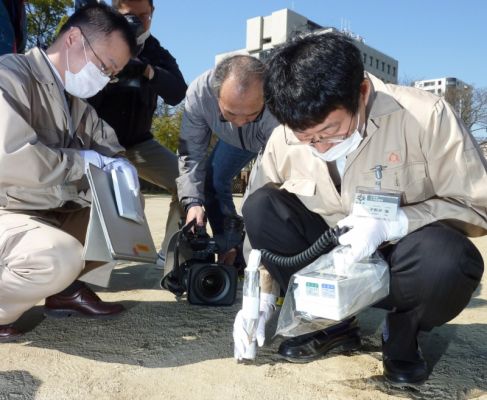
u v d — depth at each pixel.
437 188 1.71
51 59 2.17
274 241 1.89
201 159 2.78
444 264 1.52
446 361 1.88
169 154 3.38
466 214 1.61
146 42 3.34
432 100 1.68
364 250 1.52
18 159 1.82
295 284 1.61
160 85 3.22
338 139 1.58
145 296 2.78
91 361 1.87
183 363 1.86
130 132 3.27
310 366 1.84
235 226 2.65
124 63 2.22
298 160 1.89
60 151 2.02
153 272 3.37
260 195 1.90
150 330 2.22
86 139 2.41
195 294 2.51
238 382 1.70
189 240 2.56
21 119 1.85
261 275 1.93
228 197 3.31
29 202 2.04
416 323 1.64
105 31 2.12
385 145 1.69
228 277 2.54
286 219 1.87
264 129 2.56
